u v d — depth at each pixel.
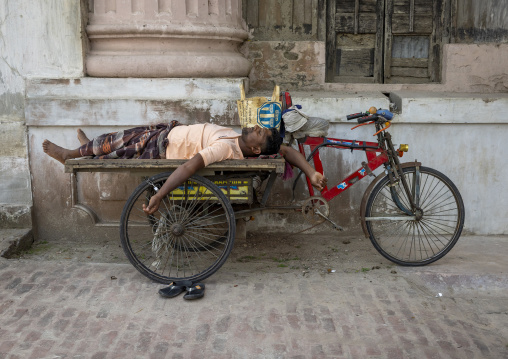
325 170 4.70
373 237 4.11
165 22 4.42
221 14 4.60
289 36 5.31
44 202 4.71
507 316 3.47
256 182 4.14
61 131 4.57
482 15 5.21
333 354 2.97
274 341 3.09
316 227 4.86
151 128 3.97
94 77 4.52
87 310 3.42
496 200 4.77
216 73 4.55
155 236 3.85
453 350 3.02
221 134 3.82
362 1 5.26
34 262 4.13
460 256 4.36
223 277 3.94
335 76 5.40
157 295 3.62
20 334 3.14
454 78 5.20
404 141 4.66
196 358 2.93
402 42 5.37
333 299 3.59
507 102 4.52
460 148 4.66
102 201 4.75
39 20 4.42
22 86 4.52
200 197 3.78
